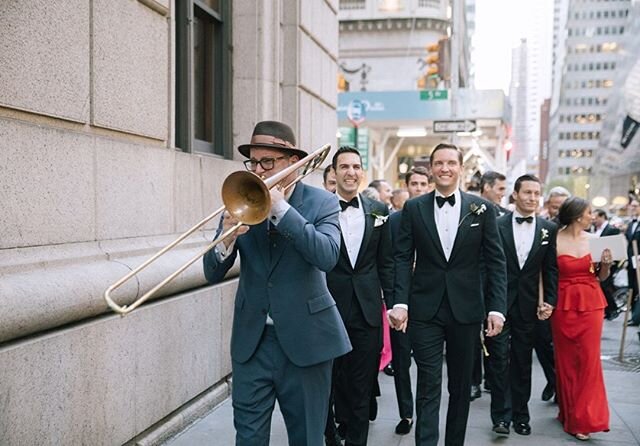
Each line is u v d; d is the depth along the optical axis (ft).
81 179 12.60
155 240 15.46
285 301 10.32
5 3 10.70
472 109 69.26
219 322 18.16
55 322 11.28
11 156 10.79
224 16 22.20
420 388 13.94
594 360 16.42
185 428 15.96
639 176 250.98
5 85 10.74
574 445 16.06
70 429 11.65
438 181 14.11
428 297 13.97
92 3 13.00
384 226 15.16
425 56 125.90
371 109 67.72
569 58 452.76
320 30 28.76
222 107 22.21
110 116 13.67
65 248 12.16
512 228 17.13
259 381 10.51
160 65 15.79
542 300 17.08
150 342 14.33
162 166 15.78
